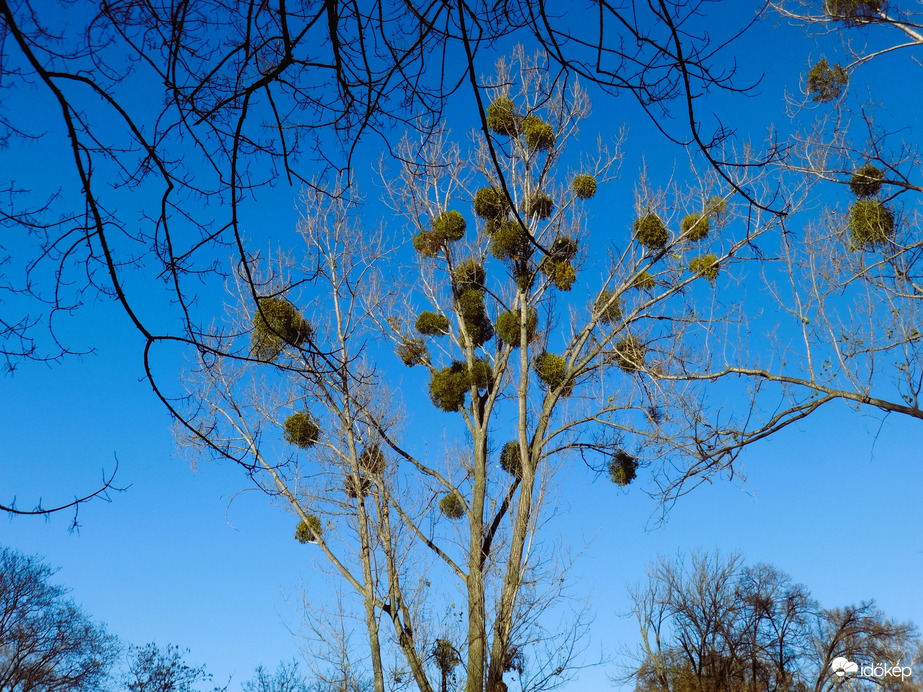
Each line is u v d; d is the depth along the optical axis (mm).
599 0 3182
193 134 3393
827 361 7824
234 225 3357
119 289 3107
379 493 10945
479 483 11000
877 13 8562
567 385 11695
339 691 10422
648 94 3443
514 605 10086
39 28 2998
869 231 8008
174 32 3092
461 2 2918
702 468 8188
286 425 10875
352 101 3516
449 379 11609
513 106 11773
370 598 10234
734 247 10383
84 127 3062
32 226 3232
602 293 11883
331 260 11156
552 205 11797
